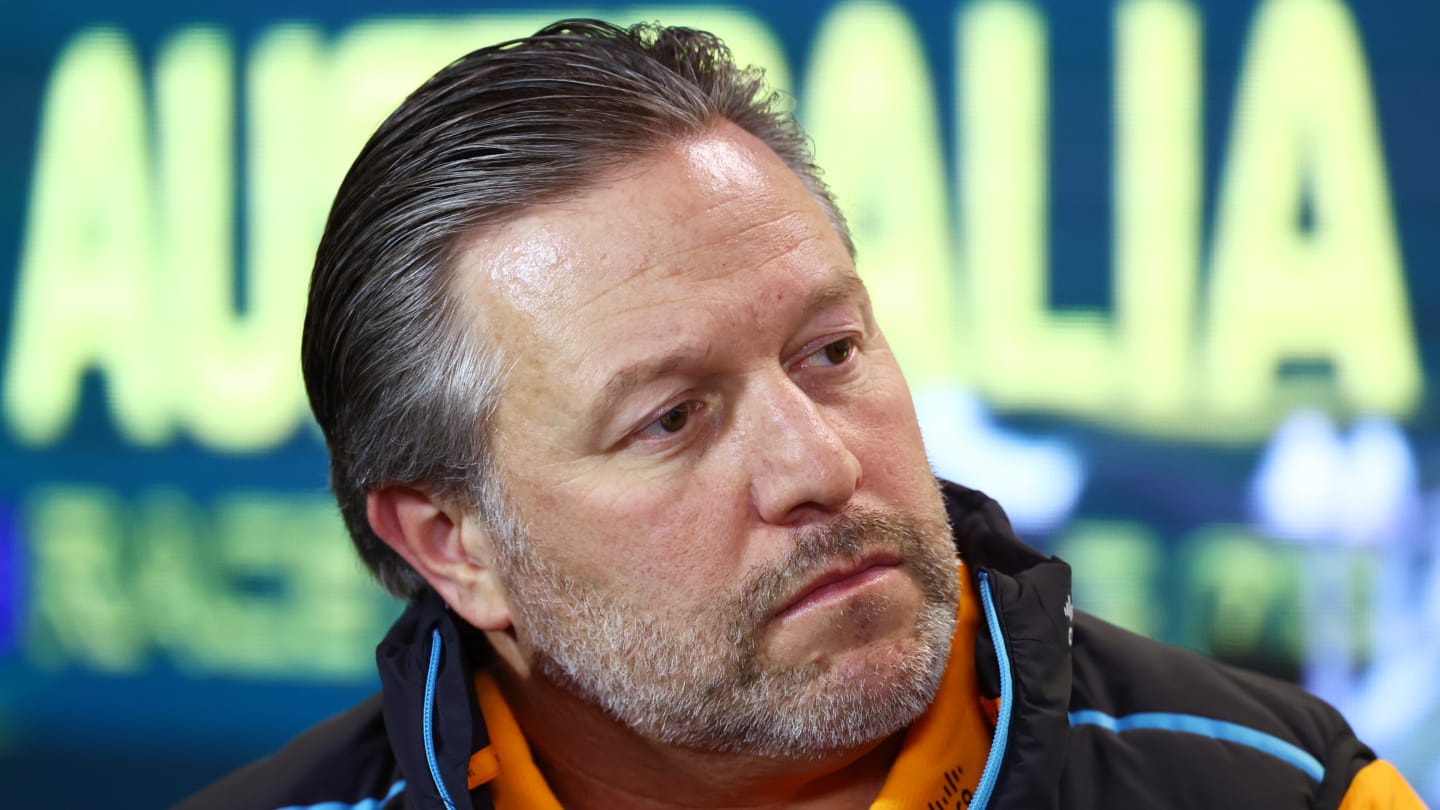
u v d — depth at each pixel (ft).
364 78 25.48
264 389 25.34
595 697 8.48
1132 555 23.32
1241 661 23.00
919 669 7.93
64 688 24.98
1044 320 23.73
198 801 10.25
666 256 8.04
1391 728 22.50
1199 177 23.68
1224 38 23.79
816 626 7.83
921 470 8.46
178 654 24.93
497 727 9.23
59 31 26.22
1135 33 23.88
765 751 8.06
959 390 23.76
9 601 25.20
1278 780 8.58
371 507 9.30
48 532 25.38
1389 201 23.32
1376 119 23.43
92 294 25.80
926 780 8.44
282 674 24.72
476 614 9.05
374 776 9.95
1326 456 23.11
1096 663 9.42
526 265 8.25
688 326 7.89
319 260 9.20
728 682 7.96
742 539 7.97
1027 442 23.62
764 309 8.02
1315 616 22.91
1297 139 23.57
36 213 26.04
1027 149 23.97
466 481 8.77
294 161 25.58
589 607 8.31
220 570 24.99
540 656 8.73
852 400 8.34
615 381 7.95
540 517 8.36
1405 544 22.81
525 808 8.98
